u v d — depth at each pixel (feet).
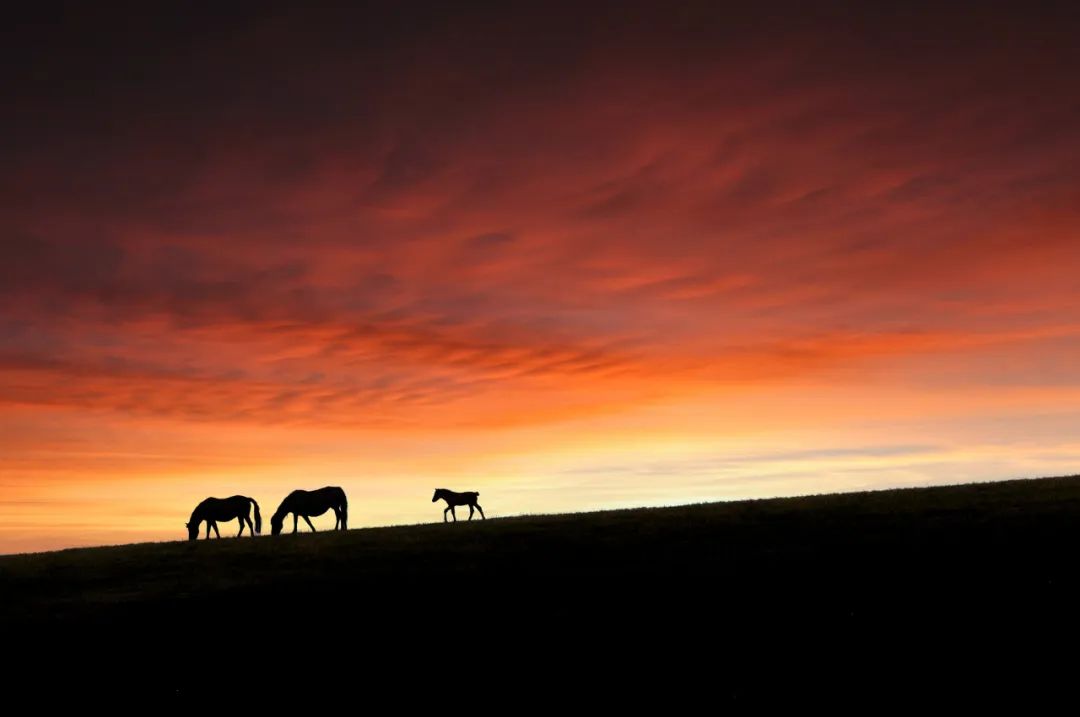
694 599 77.66
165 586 96.43
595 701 56.80
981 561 82.48
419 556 105.40
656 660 63.46
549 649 67.21
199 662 68.59
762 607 74.02
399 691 60.64
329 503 142.82
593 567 92.99
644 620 72.69
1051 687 54.49
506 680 61.46
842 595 75.61
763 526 110.22
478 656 66.64
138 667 68.03
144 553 122.01
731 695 56.34
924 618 68.23
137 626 79.30
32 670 68.33
